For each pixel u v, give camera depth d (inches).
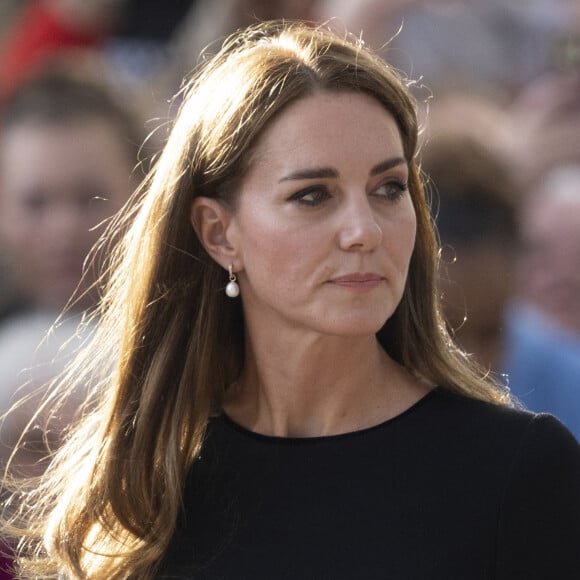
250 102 369.4
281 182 364.5
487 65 829.8
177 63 823.1
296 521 377.4
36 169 623.5
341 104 365.1
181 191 388.5
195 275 399.9
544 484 364.2
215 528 387.2
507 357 602.9
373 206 366.9
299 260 364.5
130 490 400.2
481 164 564.4
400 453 377.4
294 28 399.9
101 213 628.4
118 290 419.5
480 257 556.7
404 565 362.6
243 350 409.4
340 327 363.9
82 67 658.2
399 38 812.0
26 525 438.3
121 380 406.9
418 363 394.0
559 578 362.0
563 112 782.5
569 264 649.6
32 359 526.0
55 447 532.1
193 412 404.8
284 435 392.5
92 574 402.9
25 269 630.5
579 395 623.2
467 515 363.9
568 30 847.1
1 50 886.4
